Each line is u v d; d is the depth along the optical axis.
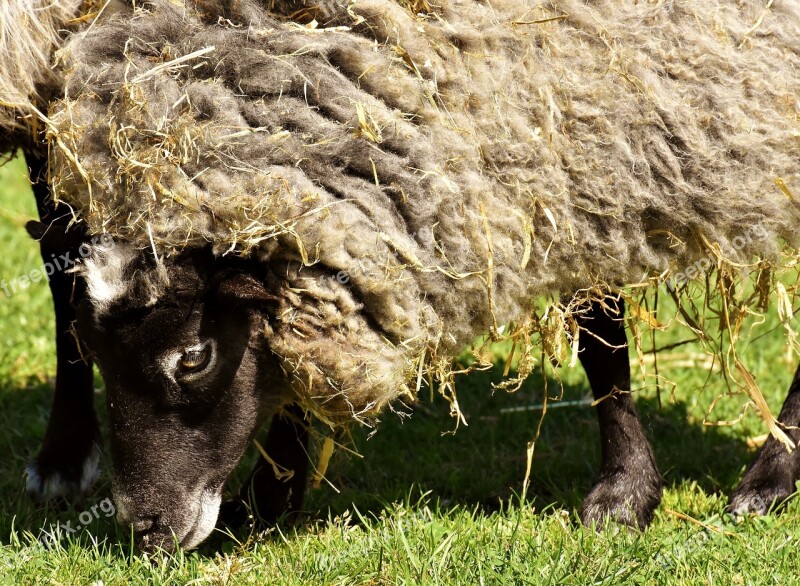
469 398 11.98
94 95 7.20
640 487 8.90
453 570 7.63
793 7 7.85
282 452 8.81
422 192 7.12
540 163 7.42
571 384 12.45
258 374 7.59
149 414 7.59
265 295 7.05
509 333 8.38
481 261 7.45
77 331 8.45
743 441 10.83
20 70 7.73
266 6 7.38
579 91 7.43
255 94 7.02
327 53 7.12
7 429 11.12
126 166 6.97
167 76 7.07
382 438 10.84
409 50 7.24
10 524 8.77
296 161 6.94
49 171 7.65
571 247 7.70
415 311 7.36
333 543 8.26
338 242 6.96
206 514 7.91
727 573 7.61
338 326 7.26
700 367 12.62
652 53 7.61
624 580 7.46
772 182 7.79
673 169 7.62
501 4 7.43
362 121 6.91
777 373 12.31
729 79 7.63
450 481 9.85
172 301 7.18
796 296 9.26
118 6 7.64
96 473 9.83
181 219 6.94
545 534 8.28
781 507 8.98
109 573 7.86
